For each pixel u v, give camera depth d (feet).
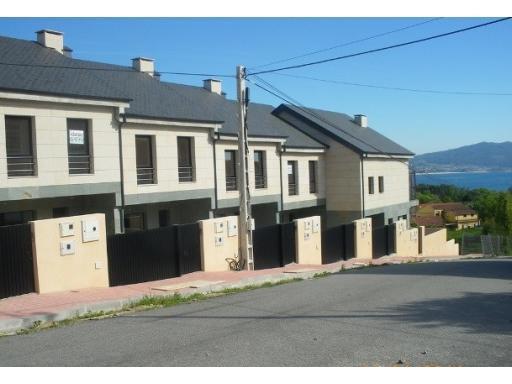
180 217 73.15
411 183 121.90
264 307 32.30
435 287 41.91
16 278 34.30
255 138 77.92
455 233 206.08
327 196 98.48
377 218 103.71
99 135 56.03
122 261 42.80
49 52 63.10
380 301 34.37
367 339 23.32
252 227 54.60
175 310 31.50
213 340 23.48
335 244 74.54
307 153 93.15
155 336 24.44
